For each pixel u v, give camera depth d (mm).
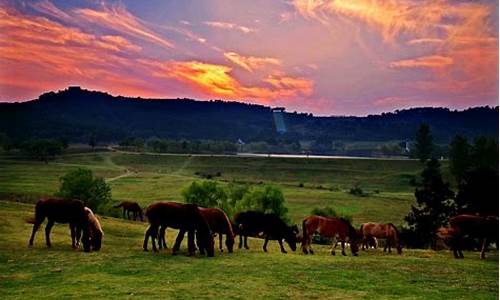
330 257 18141
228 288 11688
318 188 78375
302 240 20062
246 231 19984
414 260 17891
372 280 13414
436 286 12977
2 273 12766
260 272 13891
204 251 17984
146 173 83625
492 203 30141
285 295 11234
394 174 90125
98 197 48844
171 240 21891
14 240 18250
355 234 19797
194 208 17156
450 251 23125
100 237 17188
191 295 10875
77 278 12344
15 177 62406
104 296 10609
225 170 97312
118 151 106188
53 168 74188
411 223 36750
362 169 96250
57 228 22219
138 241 20797
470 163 54531
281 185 81125
